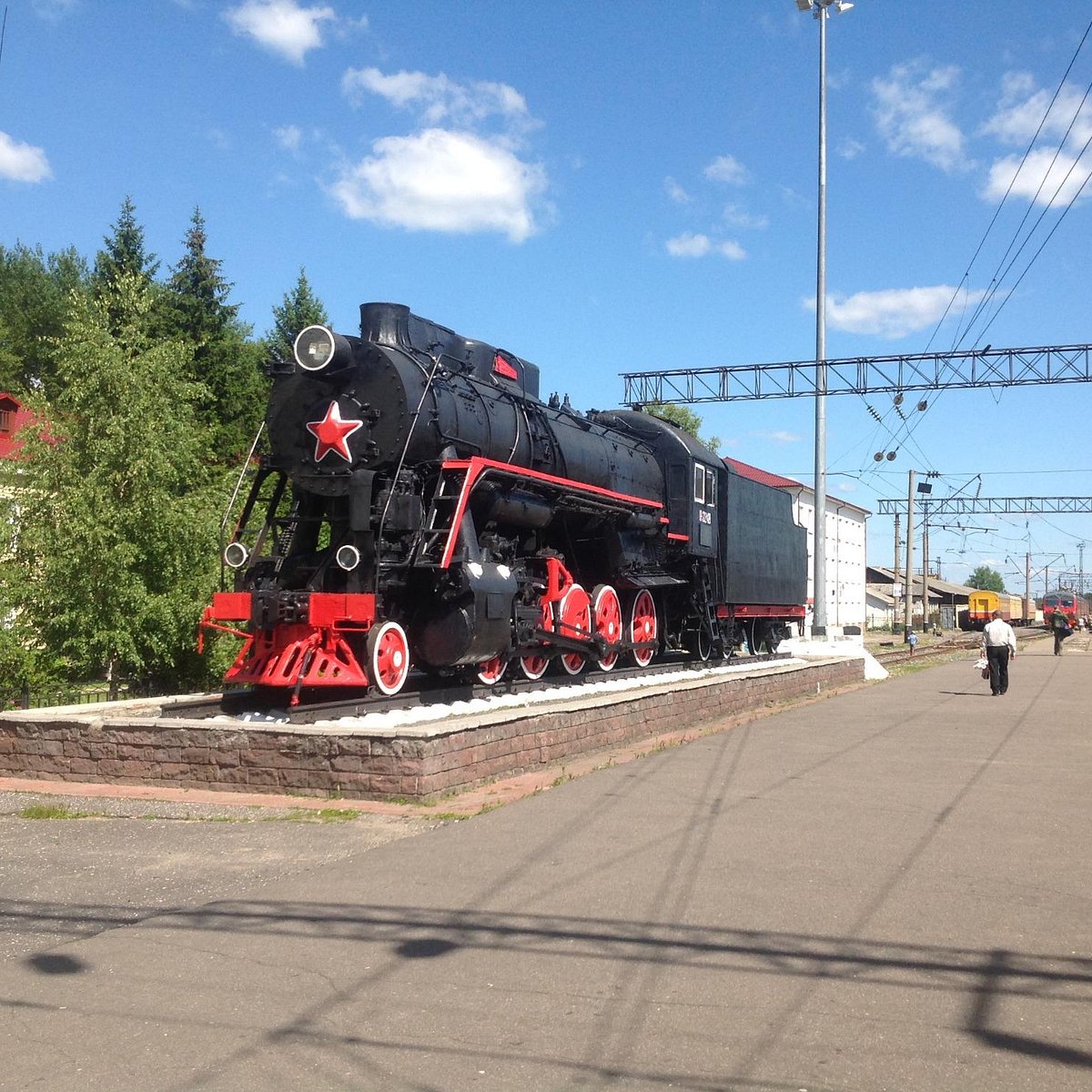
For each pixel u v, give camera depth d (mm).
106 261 30469
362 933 5098
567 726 10203
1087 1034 4016
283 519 11172
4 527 15664
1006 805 8211
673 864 6340
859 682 23031
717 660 19500
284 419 11344
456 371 12281
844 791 8750
